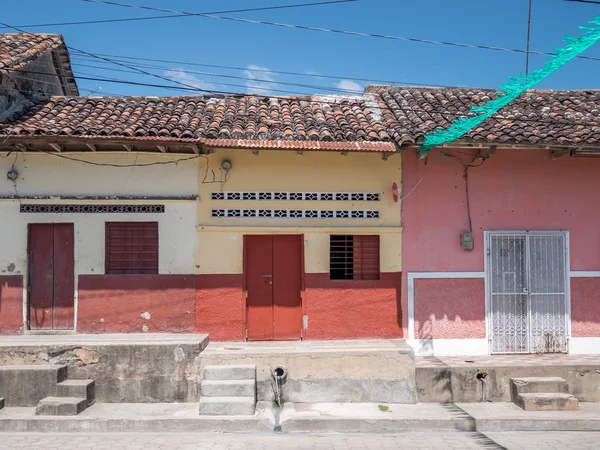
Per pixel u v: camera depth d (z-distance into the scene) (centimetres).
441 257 1036
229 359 902
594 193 1066
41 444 741
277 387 890
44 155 996
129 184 1002
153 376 900
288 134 979
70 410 826
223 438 773
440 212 1038
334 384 903
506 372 930
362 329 1020
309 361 905
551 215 1056
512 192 1052
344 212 1023
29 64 1125
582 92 1258
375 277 1035
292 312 1030
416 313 1029
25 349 898
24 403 869
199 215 1007
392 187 1027
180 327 1002
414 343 1026
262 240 1031
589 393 935
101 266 1001
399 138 944
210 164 1010
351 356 909
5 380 870
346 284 1021
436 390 917
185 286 1004
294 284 1034
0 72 973
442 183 1041
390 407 882
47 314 1007
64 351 902
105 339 945
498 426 829
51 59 1245
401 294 1027
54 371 872
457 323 1034
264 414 831
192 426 805
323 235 1020
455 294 1036
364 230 1018
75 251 998
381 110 1138
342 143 951
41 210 998
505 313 1045
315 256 1018
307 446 742
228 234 1011
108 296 1000
